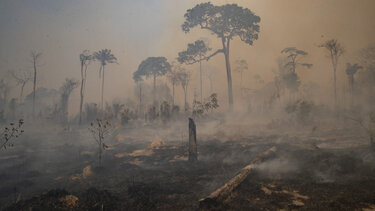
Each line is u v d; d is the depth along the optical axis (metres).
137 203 5.16
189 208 4.85
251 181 6.55
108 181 7.37
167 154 11.66
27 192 6.62
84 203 5.10
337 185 5.94
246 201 5.11
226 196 5.32
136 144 15.79
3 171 9.16
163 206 5.00
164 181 7.05
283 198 5.20
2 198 6.14
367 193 5.26
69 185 7.05
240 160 9.59
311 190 5.68
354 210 4.45
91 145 15.84
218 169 8.19
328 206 4.68
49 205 4.87
